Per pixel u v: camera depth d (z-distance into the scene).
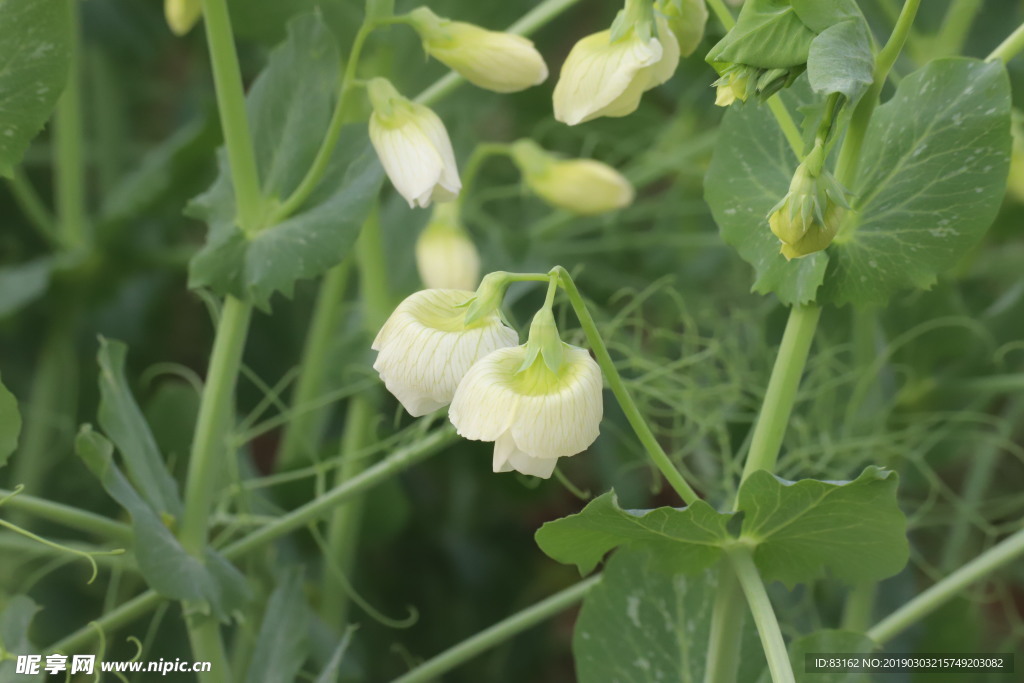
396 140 0.59
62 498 0.77
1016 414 0.75
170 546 0.60
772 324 0.74
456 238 0.70
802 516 0.56
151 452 0.62
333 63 0.62
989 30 0.78
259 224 0.61
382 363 0.54
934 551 0.79
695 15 0.57
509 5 0.76
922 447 0.72
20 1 0.58
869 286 0.57
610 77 0.56
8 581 0.72
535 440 0.53
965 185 0.56
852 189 0.57
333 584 0.72
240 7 0.71
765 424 0.58
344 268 0.74
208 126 0.74
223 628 0.72
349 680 0.69
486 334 0.54
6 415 0.58
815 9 0.54
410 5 0.75
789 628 0.69
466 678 0.79
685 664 0.61
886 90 0.67
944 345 0.71
